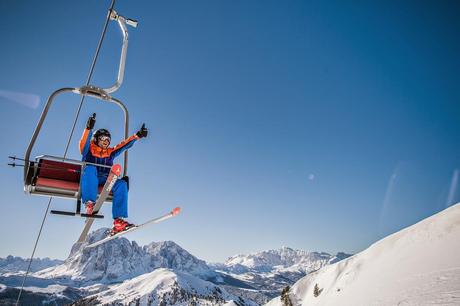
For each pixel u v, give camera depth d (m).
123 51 6.32
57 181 5.81
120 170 5.32
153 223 5.92
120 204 6.16
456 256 22.89
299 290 146.50
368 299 19.64
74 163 5.74
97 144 6.18
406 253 49.84
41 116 5.67
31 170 5.71
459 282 13.09
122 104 6.44
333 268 140.75
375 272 48.84
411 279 19.75
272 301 157.38
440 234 46.47
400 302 13.21
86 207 5.72
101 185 6.15
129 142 6.32
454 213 52.19
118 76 6.23
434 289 13.26
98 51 6.36
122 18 6.30
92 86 6.04
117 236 6.23
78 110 6.52
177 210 5.58
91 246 6.24
